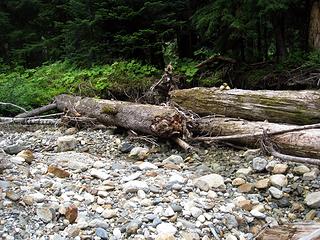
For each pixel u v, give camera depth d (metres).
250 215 3.84
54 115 8.91
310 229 2.73
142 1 10.51
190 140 6.09
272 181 4.45
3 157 4.81
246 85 9.38
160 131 5.89
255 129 5.56
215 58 9.26
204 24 9.34
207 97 6.74
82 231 3.36
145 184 4.25
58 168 4.63
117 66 9.87
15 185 4.02
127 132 6.94
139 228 3.42
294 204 4.08
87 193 4.06
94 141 6.66
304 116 5.78
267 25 10.10
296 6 9.55
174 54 12.55
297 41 10.87
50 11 14.24
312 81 8.23
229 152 5.70
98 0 10.67
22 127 8.34
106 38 10.95
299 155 4.84
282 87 8.81
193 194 4.15
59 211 3.55
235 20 8.75
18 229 3.28
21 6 14.73
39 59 15.34
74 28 10.77
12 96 9.38
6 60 15.21
